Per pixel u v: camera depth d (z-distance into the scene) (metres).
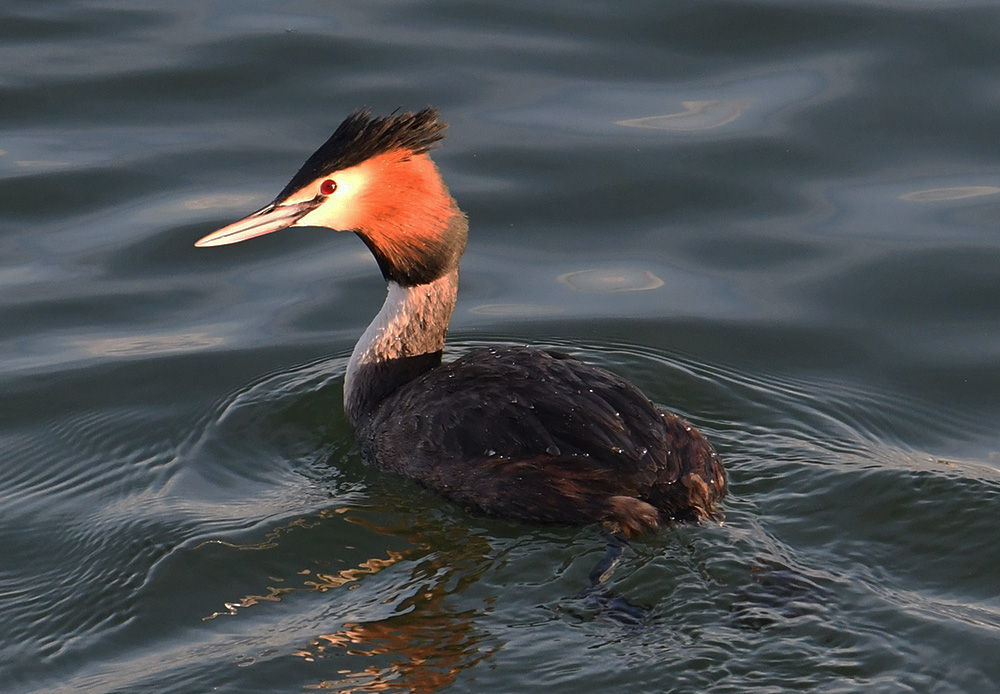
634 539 11.36
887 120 18.92
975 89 19.28
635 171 18.31
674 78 20.06
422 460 12.52
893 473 12.43
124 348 15.53
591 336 15.58
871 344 15.34
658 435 11.98
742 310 16.00
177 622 10.98
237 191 17.94
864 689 9.80
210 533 12.04
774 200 17.75
